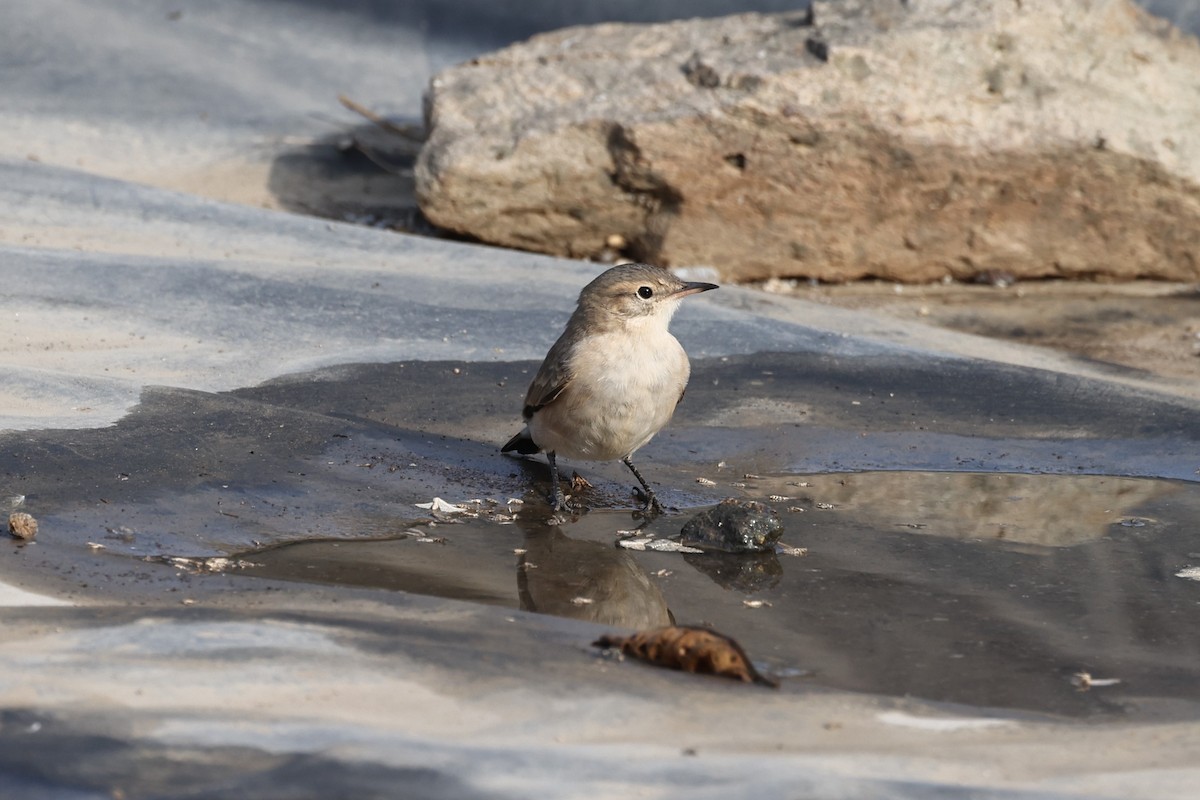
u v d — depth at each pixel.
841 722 6.34
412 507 10.47
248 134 24.78
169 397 11.73
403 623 7.44
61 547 8.66
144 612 7.29
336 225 18.53
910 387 14.11
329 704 6.05
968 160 19.38
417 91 27.70
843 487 11.55
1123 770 5.77
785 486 11.57
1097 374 15.30
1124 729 6.55
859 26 19.80
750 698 6.58
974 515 10.88
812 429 12.95
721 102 19.08
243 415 11.57
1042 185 19.67
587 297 10.53
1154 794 5.47
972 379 14.30
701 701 6.43
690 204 19.48
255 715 5.85
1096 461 12.26
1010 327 17.89
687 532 10.09
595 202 19.78
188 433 11.02
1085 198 19.78
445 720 5.95
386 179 23.55
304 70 27.86
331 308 15.25
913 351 15.07
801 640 8.15
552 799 5.20
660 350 10.59
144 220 18.12
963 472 11.98
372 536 9.77
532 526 10.34
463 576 9.09
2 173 18.97
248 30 29.06
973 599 8.98
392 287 16.00
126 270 15.66
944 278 20.31
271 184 22.66
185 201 18.72
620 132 19.22
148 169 22.70
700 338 15.20
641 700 6.33
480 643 7.07
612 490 11.34
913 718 6.53
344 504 10.27
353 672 6.43
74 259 15.77
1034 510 11.02
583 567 9.45
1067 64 19.83
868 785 5.42
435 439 11.96
